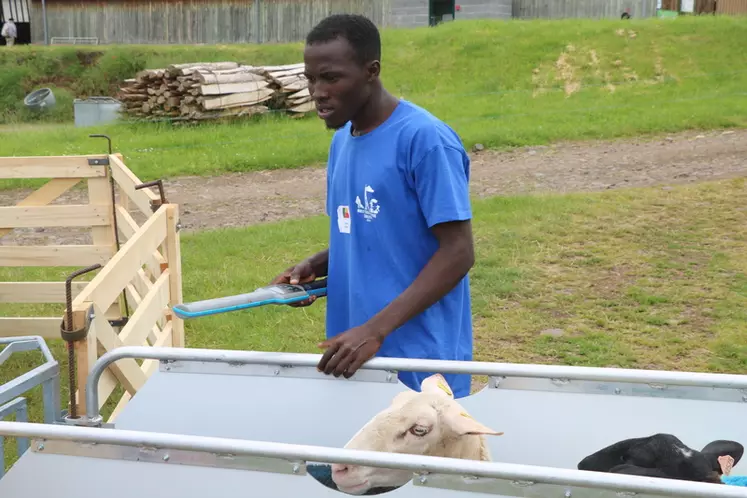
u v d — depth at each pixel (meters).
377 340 2.37
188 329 6.39
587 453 2.50
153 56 23.81
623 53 18.02
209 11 27.19
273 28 26.84
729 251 8.03
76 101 17.81
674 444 2.38
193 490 2.03
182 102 16.50
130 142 14.72
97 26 28.19
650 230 8.73
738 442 2.44
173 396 2.60
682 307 6.71
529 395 2.52
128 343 3.64
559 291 7.16
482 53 18.80
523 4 25.69
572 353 5.92
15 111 22.19
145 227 4.17
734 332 6.17
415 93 17.20
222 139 14.94
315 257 2.91
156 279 4.96
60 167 6.44
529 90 16.80
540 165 12.07
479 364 2.42
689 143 12.79
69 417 2.73
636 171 11.45
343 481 2.19
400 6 25.95
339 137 2.75
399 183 2.50
